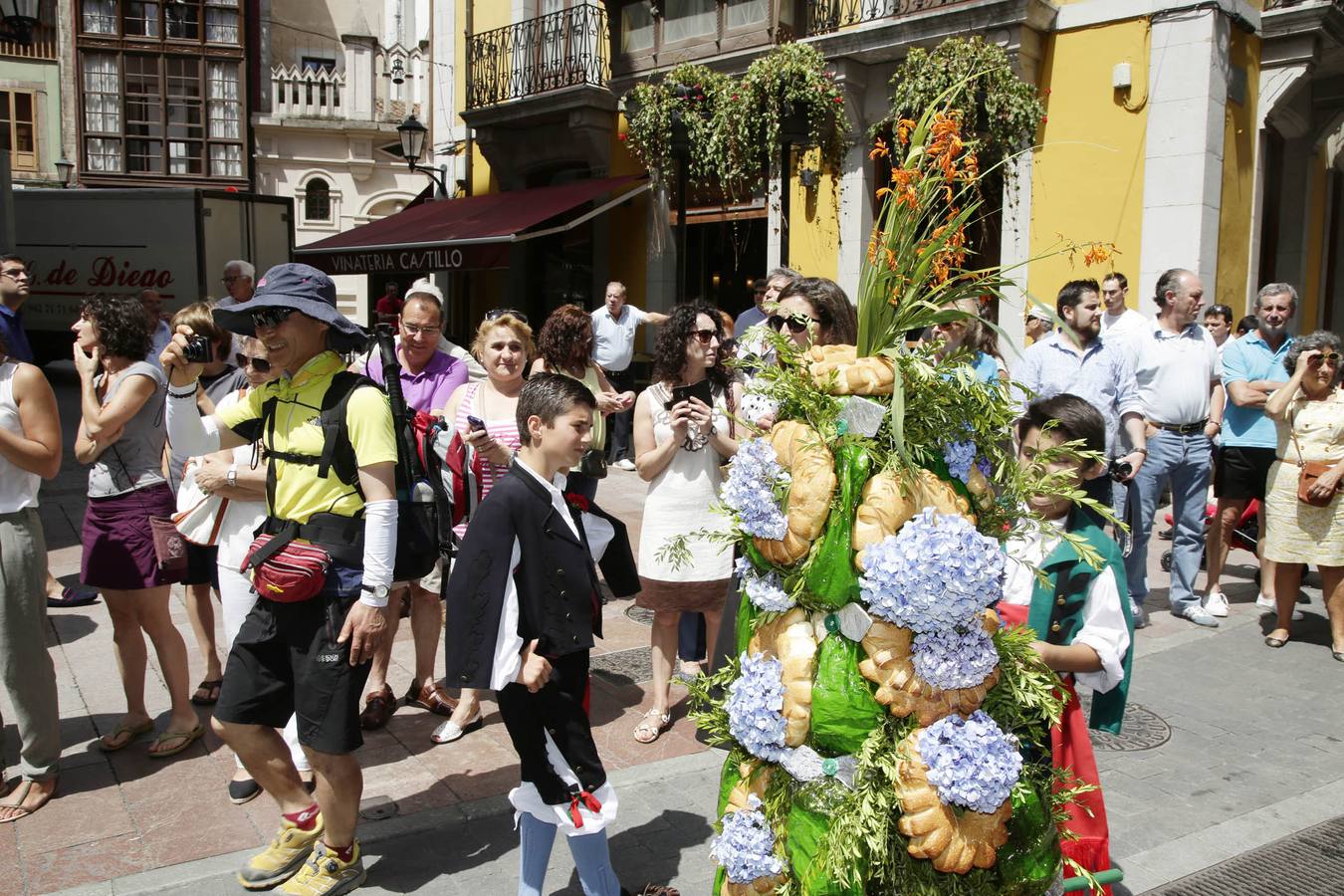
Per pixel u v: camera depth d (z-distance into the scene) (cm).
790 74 855
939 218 212
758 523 203
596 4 1447
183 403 366
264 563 290
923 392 205
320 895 308
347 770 304
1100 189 985
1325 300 1416
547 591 281
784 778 213
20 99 2444
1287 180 1235
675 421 405
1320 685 505
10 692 362
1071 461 246
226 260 1759
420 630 461
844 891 199
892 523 191
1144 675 518
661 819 365
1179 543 614
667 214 1364
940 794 189
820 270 1171
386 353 329
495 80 1514
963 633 193
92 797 377
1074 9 987
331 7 2673
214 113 2495
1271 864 339
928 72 872
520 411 293
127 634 416
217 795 379
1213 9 905
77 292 1819
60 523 824
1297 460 542
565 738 281
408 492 318
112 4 2442
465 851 343
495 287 1720
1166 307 600
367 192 2572
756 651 217
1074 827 248
